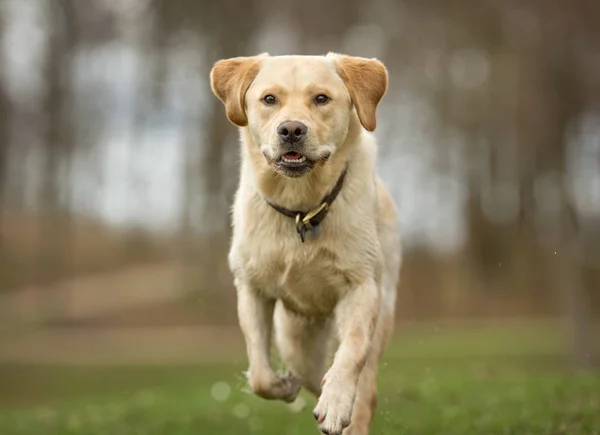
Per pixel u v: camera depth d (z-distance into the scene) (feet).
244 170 18.13
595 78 87.25
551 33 86.43
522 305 107.24
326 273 17.34
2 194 140.46
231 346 86.48
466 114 94.79
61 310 105.91
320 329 19.27
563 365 63.62
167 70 121.29
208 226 108.88
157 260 135.13
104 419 31.32
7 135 137.08
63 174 141.49
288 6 106.22
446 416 24.84
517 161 96.07
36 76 138.72
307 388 19.72
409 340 83.92
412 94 105.09
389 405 26.86
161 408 33.19
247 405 32.07
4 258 126.00
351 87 17.17
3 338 91.86
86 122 141.59
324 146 16.56
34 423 32.42
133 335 96.02
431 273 115.85
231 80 17.71
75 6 125.90
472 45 96.78
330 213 17.11
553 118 88.79
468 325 99.14
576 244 81.61
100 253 136.15
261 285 17.97
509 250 110.22
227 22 104.68
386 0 105.19
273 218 17.35
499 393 30.22
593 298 107.96
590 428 20.62
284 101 16.76
